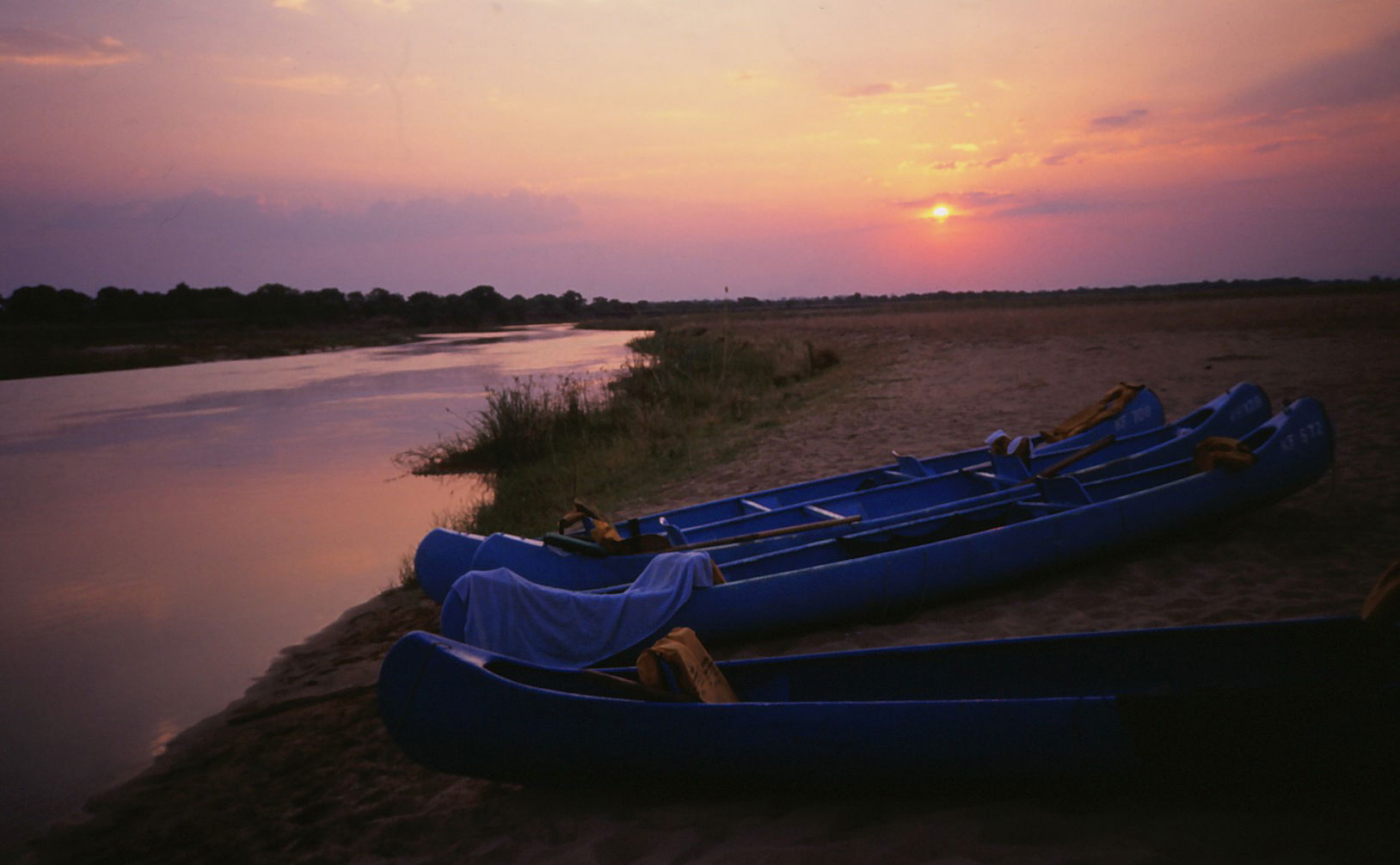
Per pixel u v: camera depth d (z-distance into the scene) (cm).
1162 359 1719
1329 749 307
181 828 452
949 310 5928
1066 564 605
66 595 898
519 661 407
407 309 11238
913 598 581
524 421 1608
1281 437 642
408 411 2312
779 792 382
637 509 1063
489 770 397
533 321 13825
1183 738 318
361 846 406
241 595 875
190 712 611
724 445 1394
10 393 3731
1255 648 387
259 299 9869
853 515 715
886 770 356
